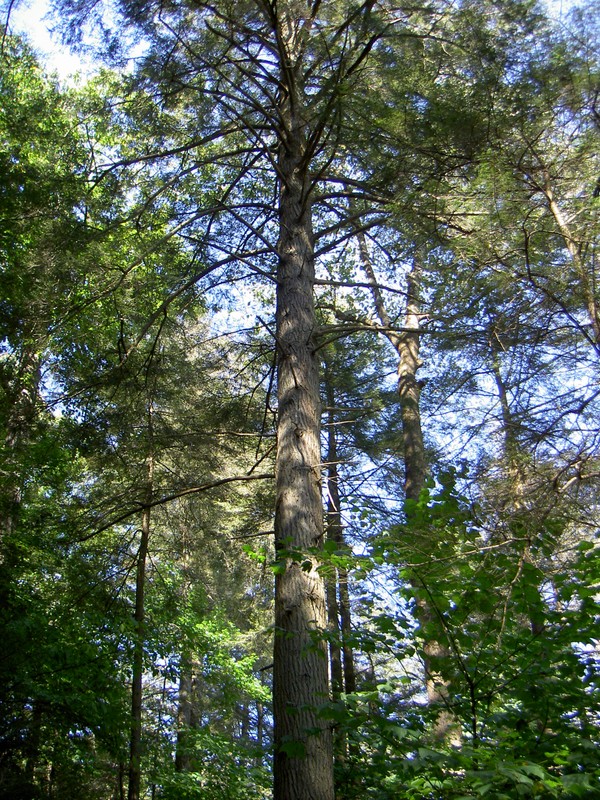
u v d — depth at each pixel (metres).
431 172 7.05
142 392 9.66
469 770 3.32
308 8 7.96
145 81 8.57
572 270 5.54
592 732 4.02
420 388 11.45
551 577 4.31
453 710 4.52
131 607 10.37
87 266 8.16
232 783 11.73
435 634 4.43
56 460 10.43
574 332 5.85
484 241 5.81
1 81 11.78
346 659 11.21
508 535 4.52
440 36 7.94
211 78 9.71
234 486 12.54
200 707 15.77
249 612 17.17
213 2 7.84
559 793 3.16
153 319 8.51
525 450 5.19
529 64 6.62
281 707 5.86
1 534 9.40
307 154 8.26
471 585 4.34
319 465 7.18
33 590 9.71
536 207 5.74
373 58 7.83
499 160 5.95
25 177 8.54
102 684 8.96
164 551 11.70
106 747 8.80
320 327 8.01
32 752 8.05
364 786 5.55
